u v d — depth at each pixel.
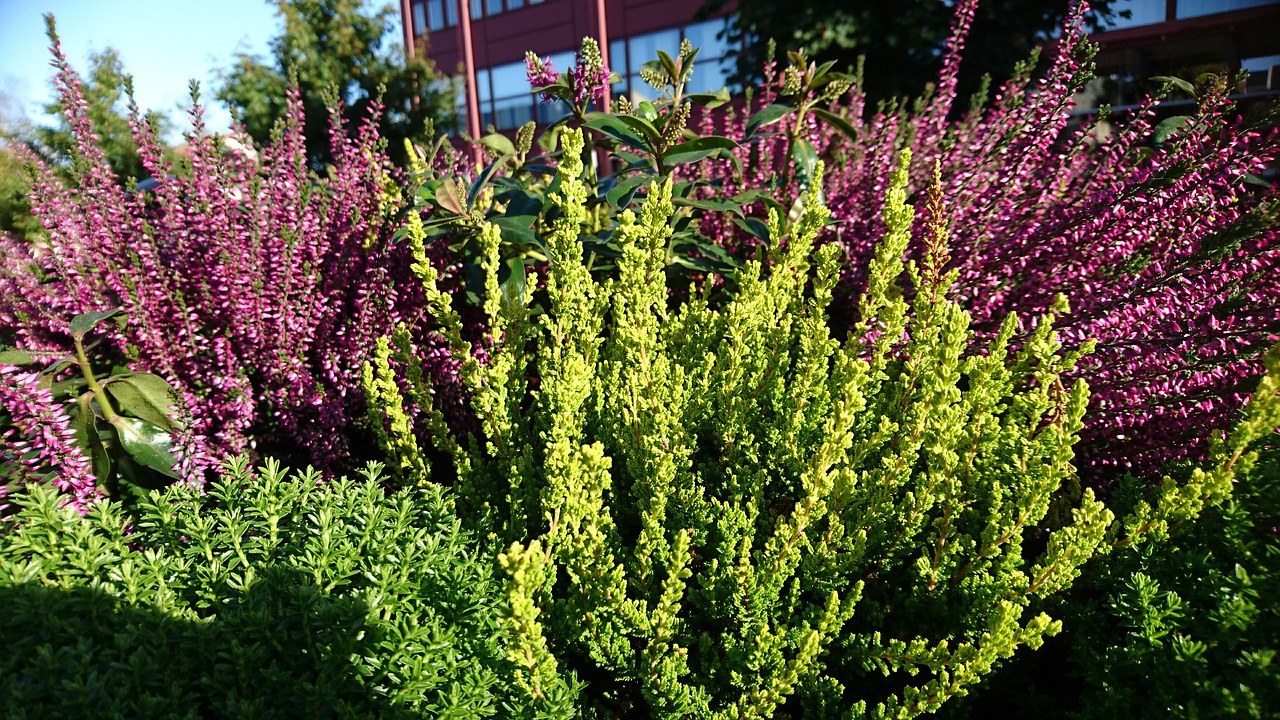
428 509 1.61
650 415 1.61
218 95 12.75
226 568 1.42
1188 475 1.78
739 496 1.65
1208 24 8.82
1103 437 2.19
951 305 1.51
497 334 1.79
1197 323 2.07
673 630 1.52
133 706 1.12
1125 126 2.48
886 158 3.23
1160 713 1.32
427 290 1.77
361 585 1.43
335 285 2.54
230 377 2.32
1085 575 1.64
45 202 2.45
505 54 19.95
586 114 2.81
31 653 1.22
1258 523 1.56
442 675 1.34
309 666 1.33
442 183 2.48
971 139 3.14
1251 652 1.31
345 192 2.66
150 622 1.28
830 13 8.05
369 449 2.67
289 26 13.16
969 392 1.54
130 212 2.63
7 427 1.95
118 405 2.21
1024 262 2.36
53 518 1.38
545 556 1.45
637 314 1.68
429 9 21.22
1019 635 1.29
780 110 3.10
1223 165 2.17
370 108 2.83
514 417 1.87
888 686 1.67
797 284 2.04
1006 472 1.64
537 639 1.21
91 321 2.10
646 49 17.50
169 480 2.29
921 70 7.98
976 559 1.56
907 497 1.60
